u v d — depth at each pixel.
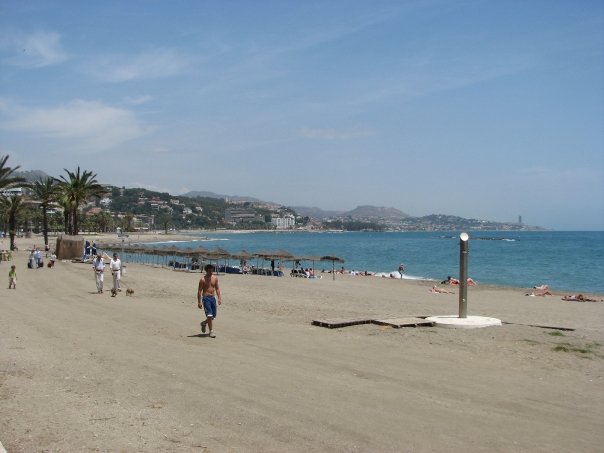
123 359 10.77
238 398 8.05
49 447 6.08
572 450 6.15
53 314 17.77
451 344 12.54
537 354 11.51
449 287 34.97
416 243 156.25
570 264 66.62
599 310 22.77
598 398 8.30
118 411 7.43
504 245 133.00
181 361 10.61
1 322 15.80
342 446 6.15
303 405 7.72
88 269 43.34
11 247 75.81
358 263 72.50
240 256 48.56
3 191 61.31
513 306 23.98
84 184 73.94
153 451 5.98
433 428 6.81
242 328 14.99
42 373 9.59
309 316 17.80
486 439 6.45
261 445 6.17
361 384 8.95
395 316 17.84
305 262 74.38
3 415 7.24
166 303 21.52
